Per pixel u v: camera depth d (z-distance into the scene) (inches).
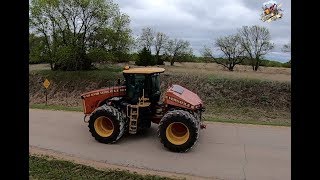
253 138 392.8
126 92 378.0
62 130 416.2
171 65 1466.5
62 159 316.2
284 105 935.0
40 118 484.1
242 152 340.8
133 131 367.6
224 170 292.8
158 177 273.7
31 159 315.9
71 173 285.0
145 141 374.3
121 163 308.2
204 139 385.7
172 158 322.0
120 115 357.7
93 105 394.6
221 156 328.5
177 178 273.1
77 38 1290.6
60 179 272.2
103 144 362.0
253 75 1145.4
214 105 960.3
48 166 299.9
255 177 278.2
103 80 1224.8
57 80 1253.1
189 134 331.0
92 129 365.7
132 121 367.9
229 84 1059.3
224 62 1378.0
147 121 389.7
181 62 1502.2
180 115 331.9
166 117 336.5
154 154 332.2
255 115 844.0
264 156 329.7
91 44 1321.4
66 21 1280.8
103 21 1300.4
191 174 283.3
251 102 965.2
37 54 1302.9
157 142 370.6
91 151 339.9
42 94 1202.6
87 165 301.9
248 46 1338.6
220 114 845.8
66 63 1304.1
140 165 303.6
